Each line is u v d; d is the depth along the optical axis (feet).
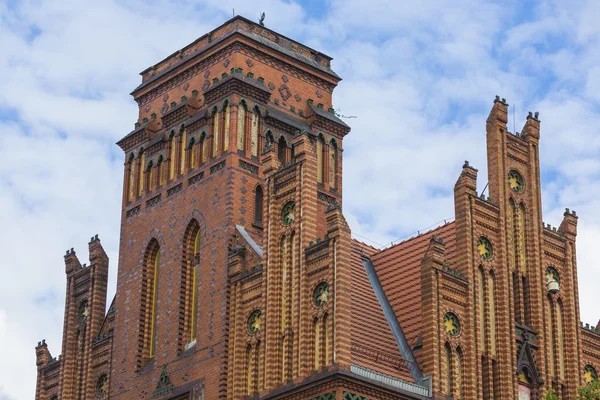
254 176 239.50
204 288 233.55
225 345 224.53
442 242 225.97
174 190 247.50
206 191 240.32
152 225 249.75
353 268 239.50
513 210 240.12
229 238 232.53
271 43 251.39
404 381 213.46
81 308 261.24
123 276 252.42
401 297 232.94
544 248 241.76
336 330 208.23
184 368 231.30
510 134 243.40
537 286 237.04
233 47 246.47
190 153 247.50
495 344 228.02
